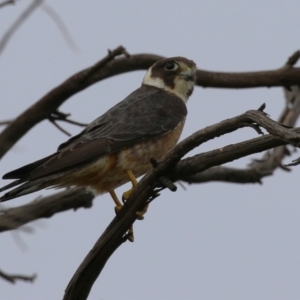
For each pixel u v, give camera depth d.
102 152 11.02
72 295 9.51
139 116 11.80
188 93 13.09
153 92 12.64
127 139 11.42
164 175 9.01
